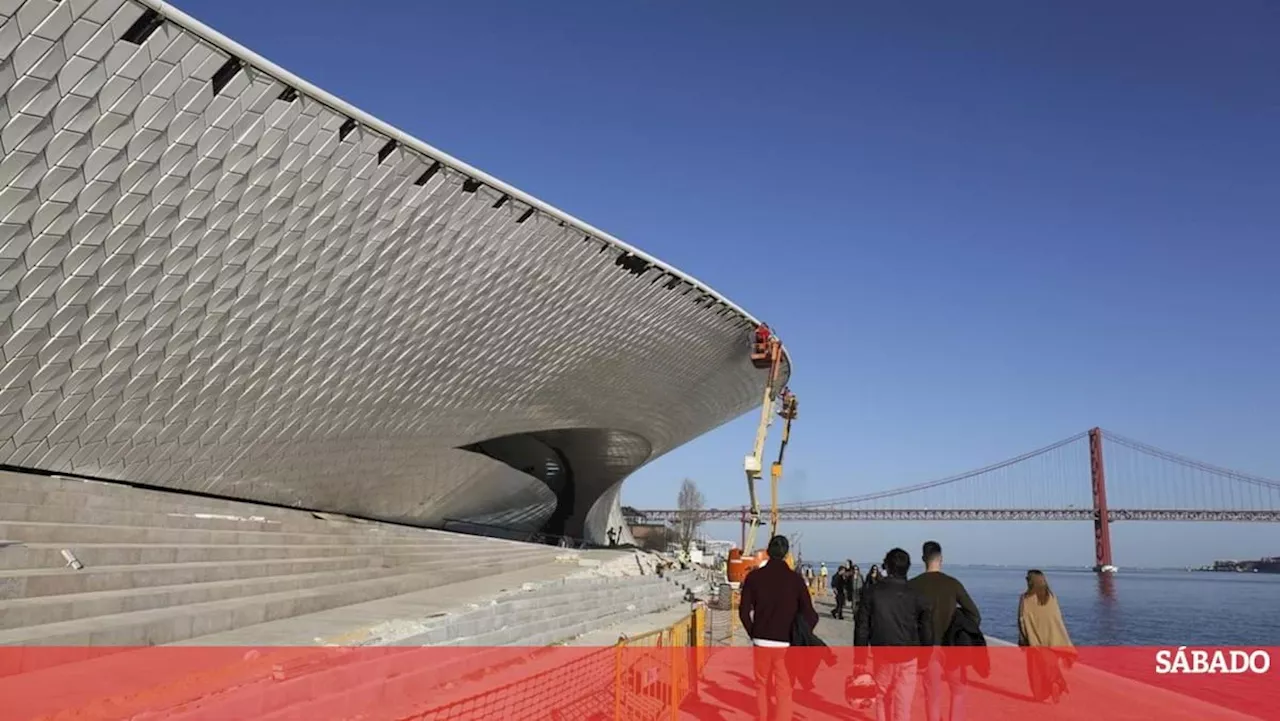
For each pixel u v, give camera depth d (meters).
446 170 15.30
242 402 14.83
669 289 24.25
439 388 20.00
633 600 17.89
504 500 31.00
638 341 25.73
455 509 27.59
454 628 9.45
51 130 9.79
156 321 12.39
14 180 9.73
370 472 20.52
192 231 12.06
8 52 9.04
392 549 16.39
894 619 6.57
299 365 15.52
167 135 10.97
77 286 11.04
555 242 19.02
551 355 22.94
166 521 11.60
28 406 11.38
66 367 11.54
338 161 13.40
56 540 9.04
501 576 17.20
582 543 47.03
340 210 14.05
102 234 10.95
